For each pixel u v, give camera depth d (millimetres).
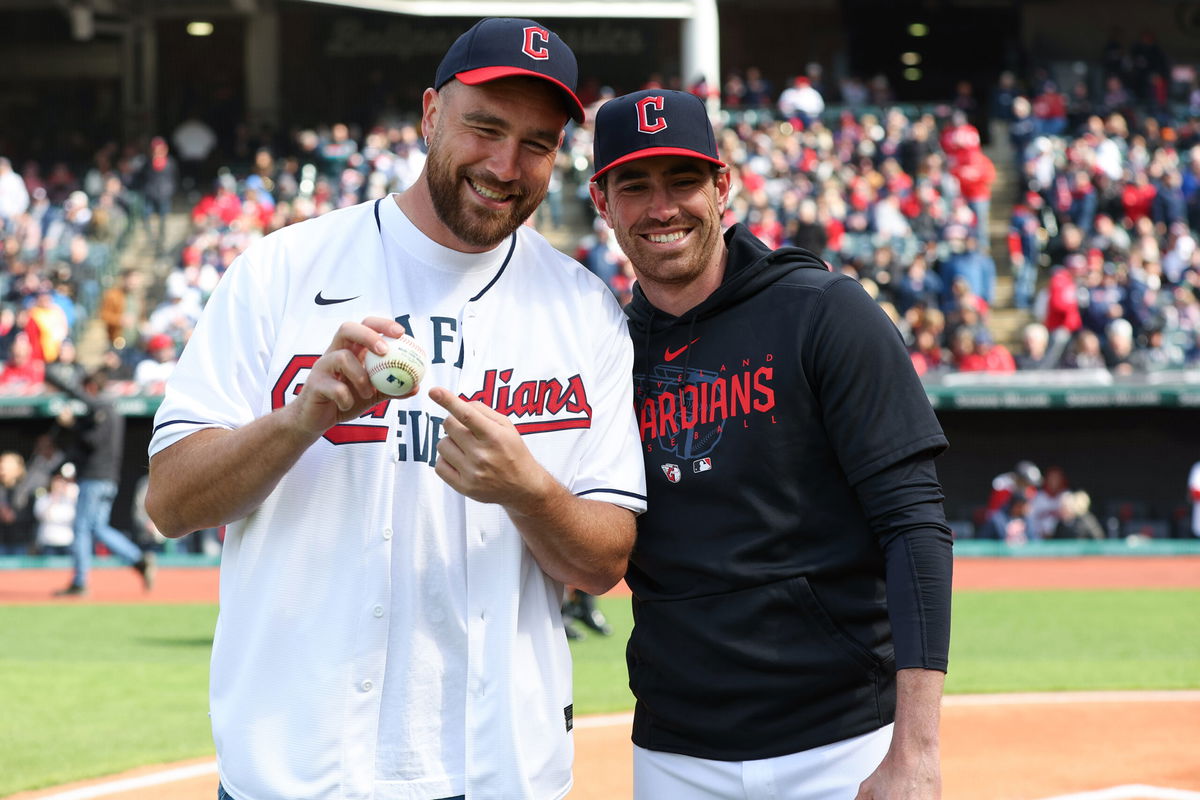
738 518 2865
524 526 2506
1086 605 11695
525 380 2682
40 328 16953
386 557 2496
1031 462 16078
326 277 2623
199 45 28172
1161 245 19656
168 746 6387
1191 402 15430
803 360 2848
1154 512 15930
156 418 2559
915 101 29500
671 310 3051
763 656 2830
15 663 8695
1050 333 17406
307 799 2438
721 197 3088
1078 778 5746
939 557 2684
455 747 2531
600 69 28156
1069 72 26438
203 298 18578
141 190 23062
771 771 2842
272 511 2508
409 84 28359
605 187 3018
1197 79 25500
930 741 2592
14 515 15258
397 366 2287
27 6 27656
